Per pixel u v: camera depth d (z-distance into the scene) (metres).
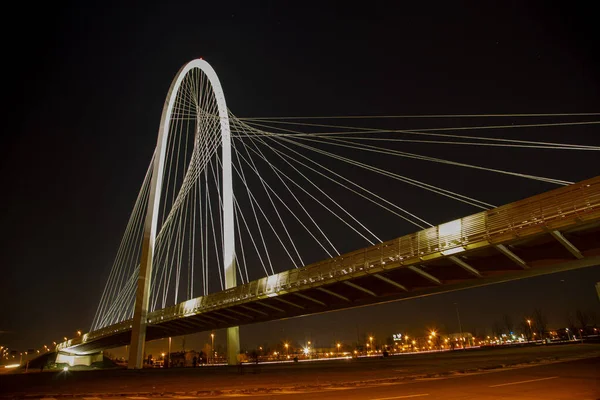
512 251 23.70
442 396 14.67
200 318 49.06
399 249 26.88
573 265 22.73
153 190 59.09
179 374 37.28
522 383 17.64
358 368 33.66
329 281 30.86
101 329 70.50
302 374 29.72
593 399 12.99
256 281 37.97
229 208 58.00
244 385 23.53
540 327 112.19
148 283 56.12
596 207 19.16
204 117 68.75
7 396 21.86
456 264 26.84
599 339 79.25
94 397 20.39
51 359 103.50
